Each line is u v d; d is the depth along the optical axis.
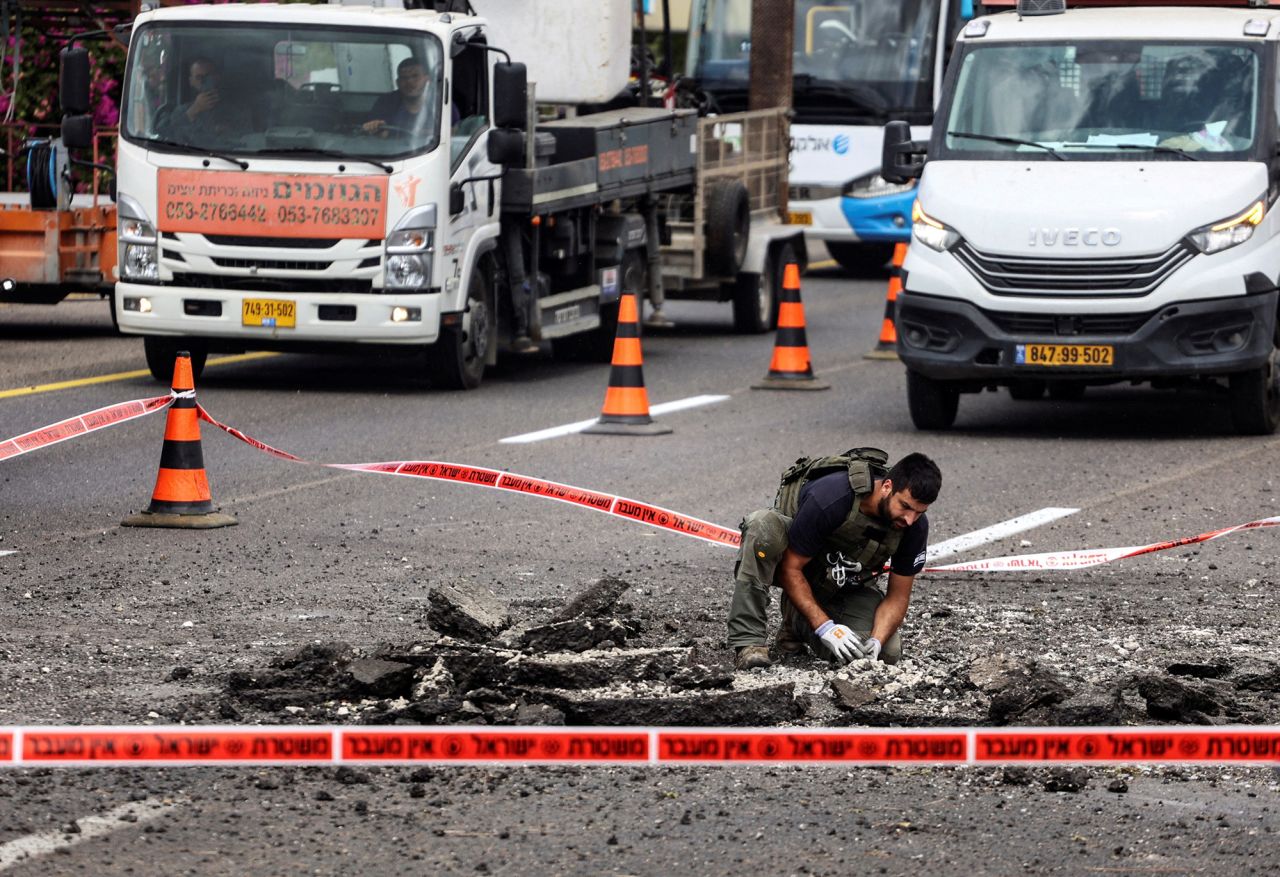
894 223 73.25
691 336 58.31
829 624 20.50
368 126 43.00
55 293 50.84
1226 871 15.43
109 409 29.48
